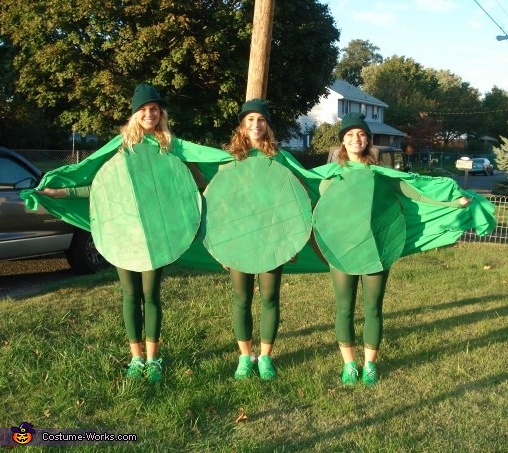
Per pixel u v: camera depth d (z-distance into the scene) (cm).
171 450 359
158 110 441
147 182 440
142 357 461
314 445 368
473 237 1231
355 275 448
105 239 444
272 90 2155
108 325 569
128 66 1884
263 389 440
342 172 446
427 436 378
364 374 462
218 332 577
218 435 378
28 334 532
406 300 723
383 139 5725
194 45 1783
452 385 461
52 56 1878
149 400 420
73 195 459
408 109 6375
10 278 835
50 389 431
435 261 1012
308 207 442
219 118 1931
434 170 4425
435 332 589
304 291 752
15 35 1962
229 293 719
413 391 450
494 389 455
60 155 1755
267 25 723
